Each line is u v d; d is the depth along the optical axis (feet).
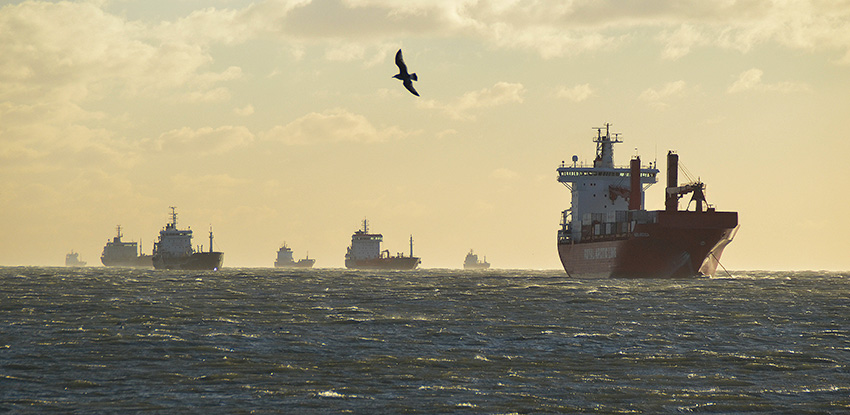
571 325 281.74
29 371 191.11
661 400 164.76
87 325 277.03
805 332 264.11
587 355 217.15
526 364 203.72
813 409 158.10
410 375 188.85
